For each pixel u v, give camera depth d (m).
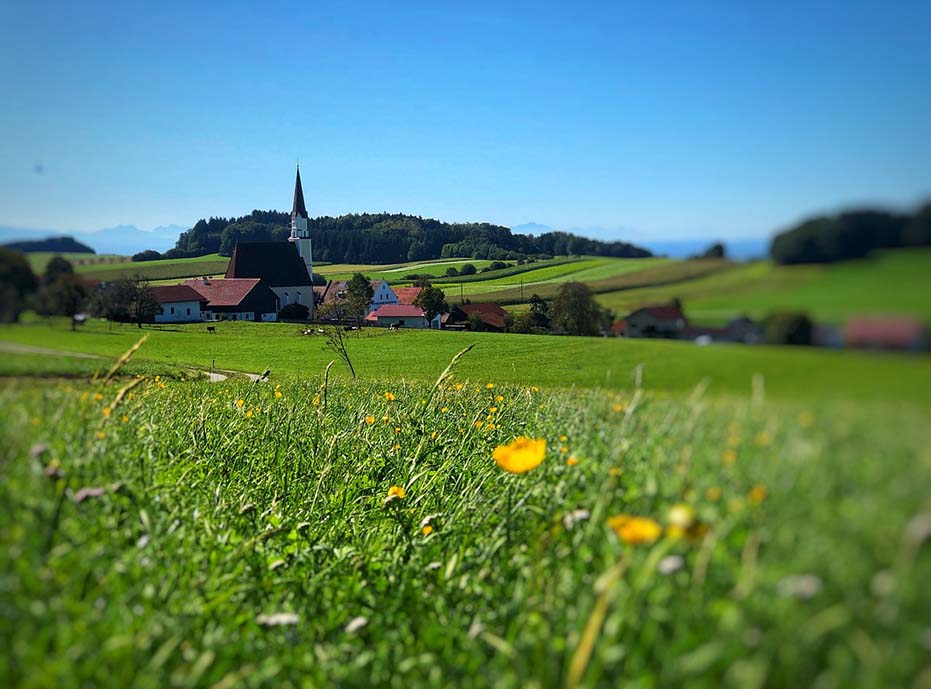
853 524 1.73
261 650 2.04
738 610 1.66
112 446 3.03
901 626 1.48
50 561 2.02
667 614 1.74
